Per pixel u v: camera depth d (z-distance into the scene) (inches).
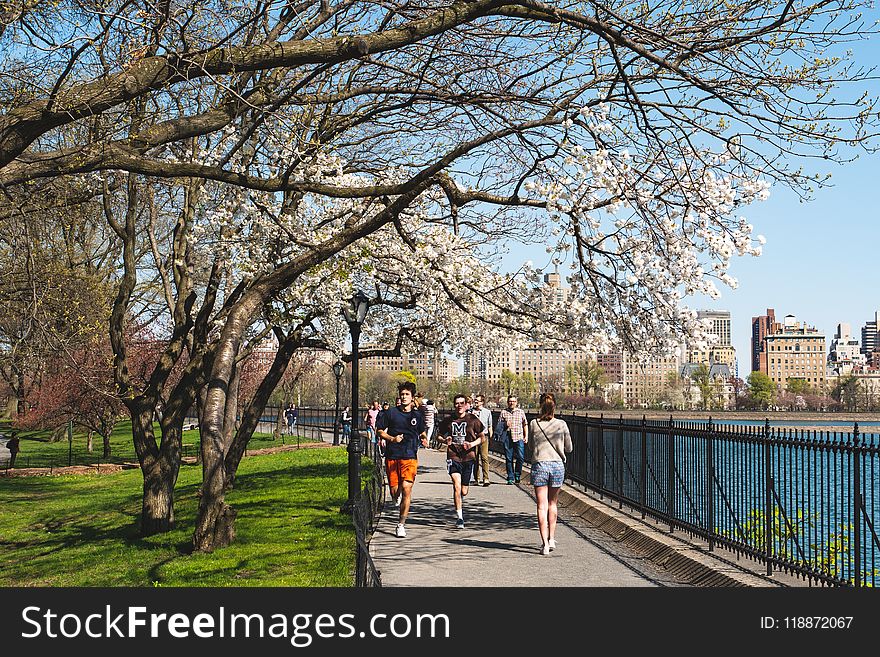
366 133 711.1
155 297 1393.9
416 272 677.3
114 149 410.3
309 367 2274.9
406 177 689.0
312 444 1825.8
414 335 946.7
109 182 730.2
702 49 397.1
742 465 413.4
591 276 479.2
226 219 695.1
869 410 5251.0
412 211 688.4
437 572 410.3
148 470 660.1
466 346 886.4
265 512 672.4
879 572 373.4
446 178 473.4
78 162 399.9
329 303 779.4
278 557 480.4
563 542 509.7
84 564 555.2
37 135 351.9
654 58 384.8
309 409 2822.3
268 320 802.8
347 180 697.6
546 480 469.1
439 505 710.5
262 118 494.6
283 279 547.8
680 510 484.4
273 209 669.3
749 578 352.2
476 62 517.3
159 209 826.8
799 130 388.8
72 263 842.2
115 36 394.3
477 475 900.6
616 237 459.5
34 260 669.3
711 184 417.1
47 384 1653.5
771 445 367.6
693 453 462.0
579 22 384.2
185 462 1553.9
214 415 539.8
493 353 875.4
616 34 382.6
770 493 366.6
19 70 449.1
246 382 2128.4
